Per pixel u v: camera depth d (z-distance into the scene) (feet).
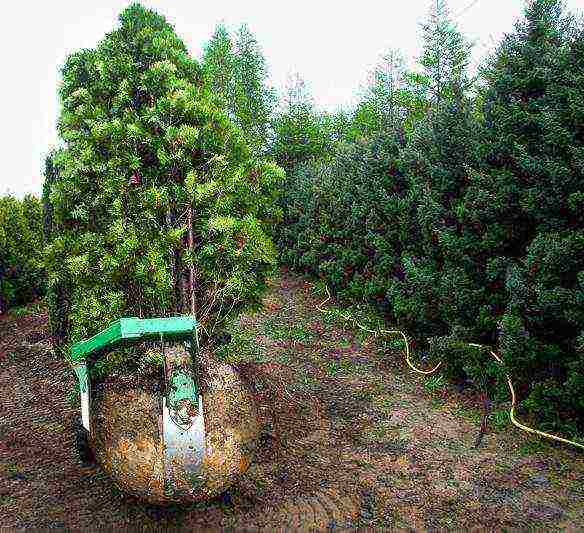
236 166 20.40
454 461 18.60
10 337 35.76
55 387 25.68
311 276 53.78
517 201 23.57
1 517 15.48
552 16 24.63
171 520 15.16
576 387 18.97
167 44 20.43
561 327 21.16
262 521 15.23
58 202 19.22
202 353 16.69
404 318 30.68
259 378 25.85
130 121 18.98
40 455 19.15
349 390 25.35
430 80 82.79
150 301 18.62
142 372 15.55
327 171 52.90
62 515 15.46
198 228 19.36
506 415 21.35
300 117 84.38
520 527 15.02
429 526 15.16
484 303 24.75
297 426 21.29
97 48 20.53
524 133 23.89
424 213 28.76
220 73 86.07
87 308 18.43
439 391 24.77
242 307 22.00
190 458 13.28
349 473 17.88
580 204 20.62
